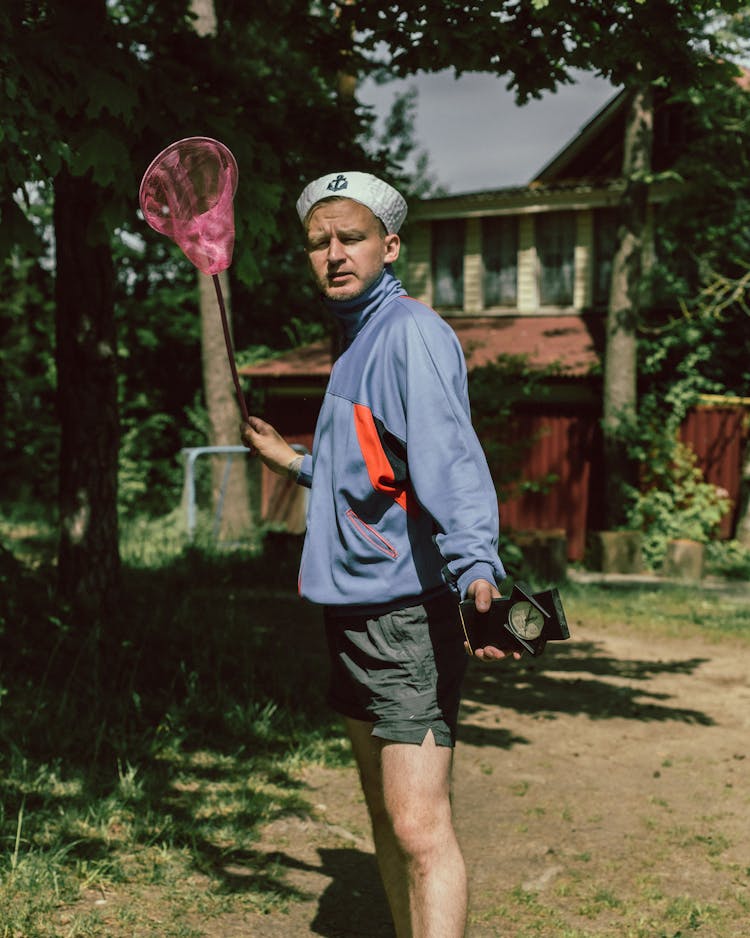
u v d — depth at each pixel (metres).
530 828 4.54
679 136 18.41
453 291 20.31
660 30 5.58
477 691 7.32
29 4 5.29
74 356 7.38
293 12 7.23
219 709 5.83
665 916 3.65
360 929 3.43
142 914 3.39
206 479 19.41
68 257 7.35
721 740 6.17
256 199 5.52
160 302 24.42
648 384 16.83
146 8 7.09
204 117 5.57
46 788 4.36
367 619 2.46
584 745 5.96
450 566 2.23
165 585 10.66
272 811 4.47
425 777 2.36
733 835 4.51
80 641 6.51
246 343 25.52
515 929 3.51
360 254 2.52
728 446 16.20
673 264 17.31
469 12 5.54
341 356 2.56
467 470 2.30
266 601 10.45
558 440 17.20
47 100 5.03
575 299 19.17
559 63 5.96
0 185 4.71
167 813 4.30
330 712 6.14
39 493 22.94
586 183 18.59
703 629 10.19
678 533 15.87
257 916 3.47
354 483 2.45
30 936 3.14
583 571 15.77
